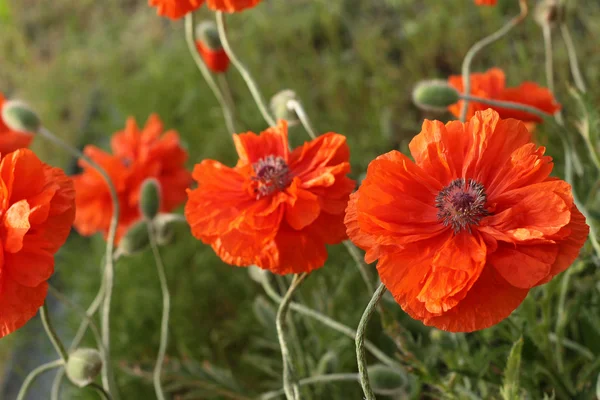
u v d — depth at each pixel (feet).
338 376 1.60
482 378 1.55
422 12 3.08
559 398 1.57
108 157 2.04
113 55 3.51
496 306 1.23
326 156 1.43
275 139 1.49
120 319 2.29
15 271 1.33
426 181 1.29
